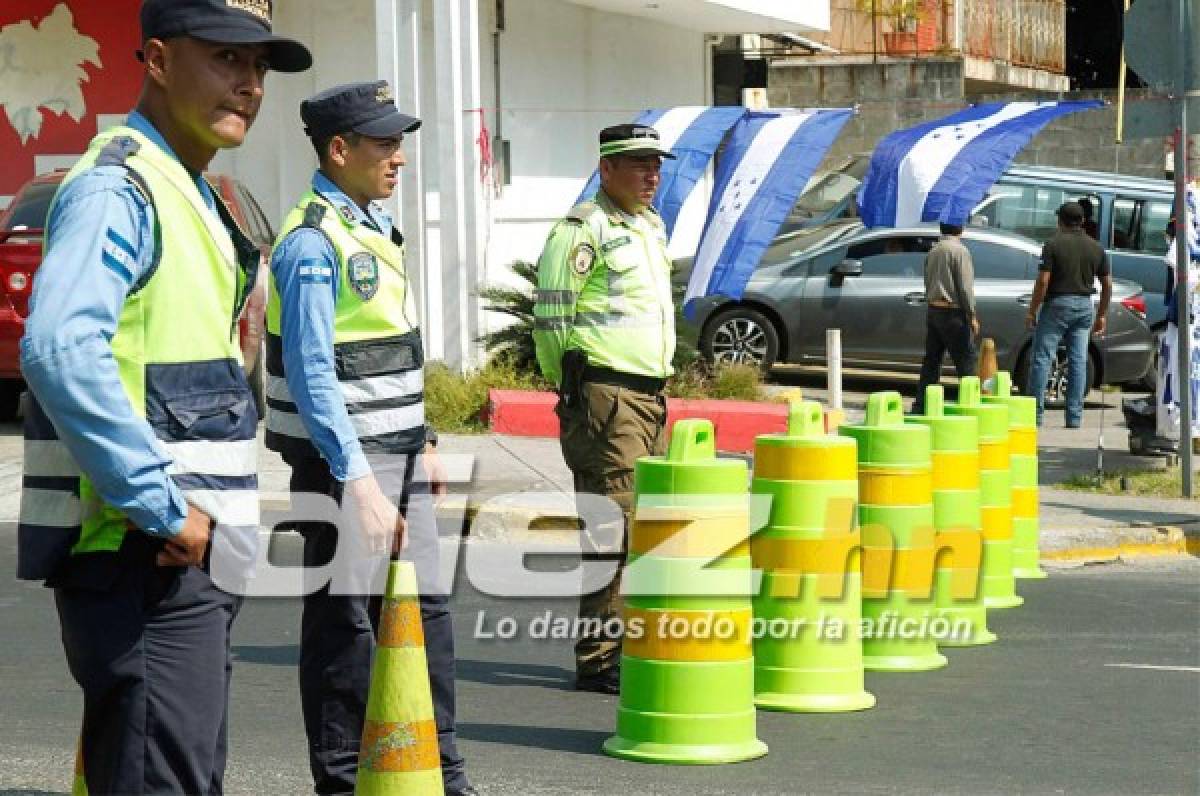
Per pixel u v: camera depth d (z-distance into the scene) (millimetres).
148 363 4105
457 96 17656
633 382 8086
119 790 4191
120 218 3969
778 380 22266
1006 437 10664
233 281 4273
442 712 6230
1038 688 8508
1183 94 14023
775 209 15906
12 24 20203
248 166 20594
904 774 6938
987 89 32062
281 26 20344
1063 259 18016
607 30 22547
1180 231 14047
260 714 7910
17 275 15078
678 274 19703
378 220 6230
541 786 6723
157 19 4148
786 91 28500
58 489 4113
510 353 17422
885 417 8961
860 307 20453
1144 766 7098
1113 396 21859
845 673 8031
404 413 6191
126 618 4152
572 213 8102
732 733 7156
